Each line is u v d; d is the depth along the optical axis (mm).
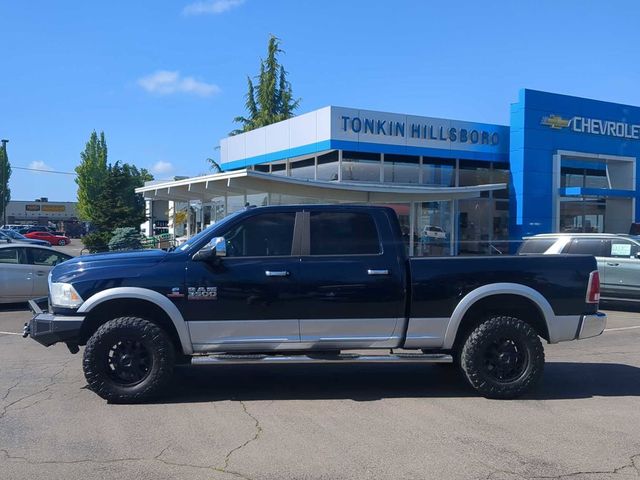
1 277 13664
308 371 8289
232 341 6699
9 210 101812
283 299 6703
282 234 6895
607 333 11602
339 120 21594
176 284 6609
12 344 10062
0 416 6141
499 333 6809
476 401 6809
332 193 19156
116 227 31500
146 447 5281
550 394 7129
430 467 4863
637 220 27234
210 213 27062
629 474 4766
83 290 6582
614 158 26969
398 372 8258
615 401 6844
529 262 7020
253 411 6359
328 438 5523
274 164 25766
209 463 4926
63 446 5301
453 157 24047
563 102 25500
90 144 61750
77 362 8672
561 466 4910
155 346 6535
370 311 6809
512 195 25156
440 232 24031
